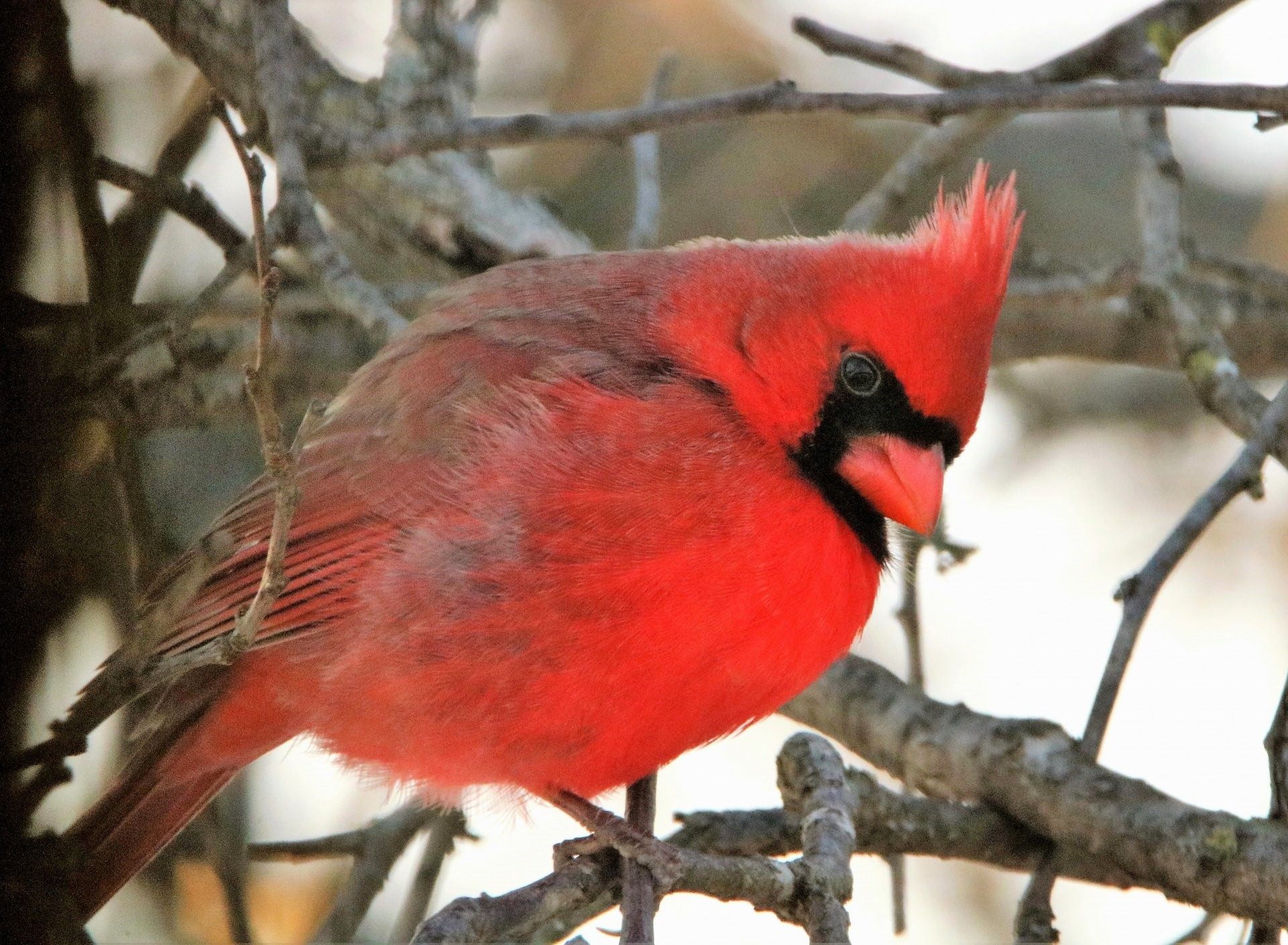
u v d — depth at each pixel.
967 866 10.08
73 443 6.59
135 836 7.21
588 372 6.61
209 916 8.53
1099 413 11.31
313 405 5.52
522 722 6.44
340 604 6.70
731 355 6.58
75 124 6.72
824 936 6.07
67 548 6.52
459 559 6.38
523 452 6.39
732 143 11.05
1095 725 7.14
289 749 7.74
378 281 10.55
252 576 6.84
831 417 6.50
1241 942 6.89
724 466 6.34
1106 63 7.98
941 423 6.54
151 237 7.37
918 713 7.70
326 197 9.23
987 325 6.57
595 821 6.45
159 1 8.07
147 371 8.27
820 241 6.84
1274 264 11.02
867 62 7.63
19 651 6.30
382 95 8.88
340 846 7.69
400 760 6.77
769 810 7.25
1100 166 11.70
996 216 6.55
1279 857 6.66
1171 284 7.95
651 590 6.21
